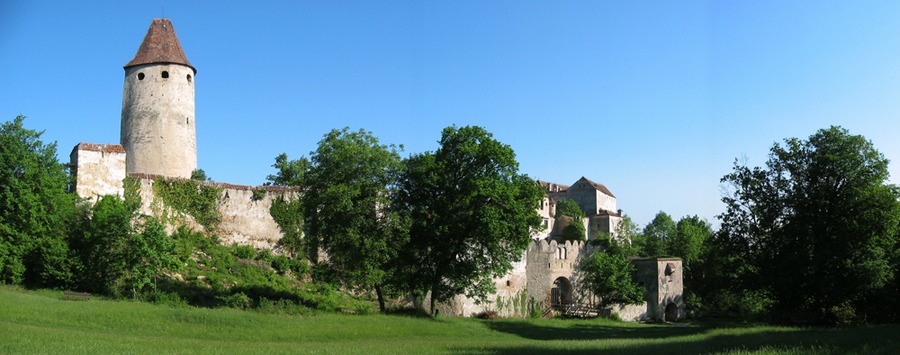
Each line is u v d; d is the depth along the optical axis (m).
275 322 42.91
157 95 74.88
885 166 54.94
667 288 89.38
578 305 84.19
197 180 67.25
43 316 36.88
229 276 59.34
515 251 58.19
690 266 106.25
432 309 57.91
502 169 56.41
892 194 54.06
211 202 66.19
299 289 61.84
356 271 51.78
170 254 54.03
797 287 54.84
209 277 57.41
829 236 55.22
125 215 52.28
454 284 59.06
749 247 59.22
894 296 57.28
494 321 61.97
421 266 57.62
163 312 41.31
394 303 67.44
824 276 54.41
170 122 74.88
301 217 70.00
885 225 53.41
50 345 28.55
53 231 52.19
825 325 55.59
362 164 52.91
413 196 56.69
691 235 112.00
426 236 56.16
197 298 52.44
